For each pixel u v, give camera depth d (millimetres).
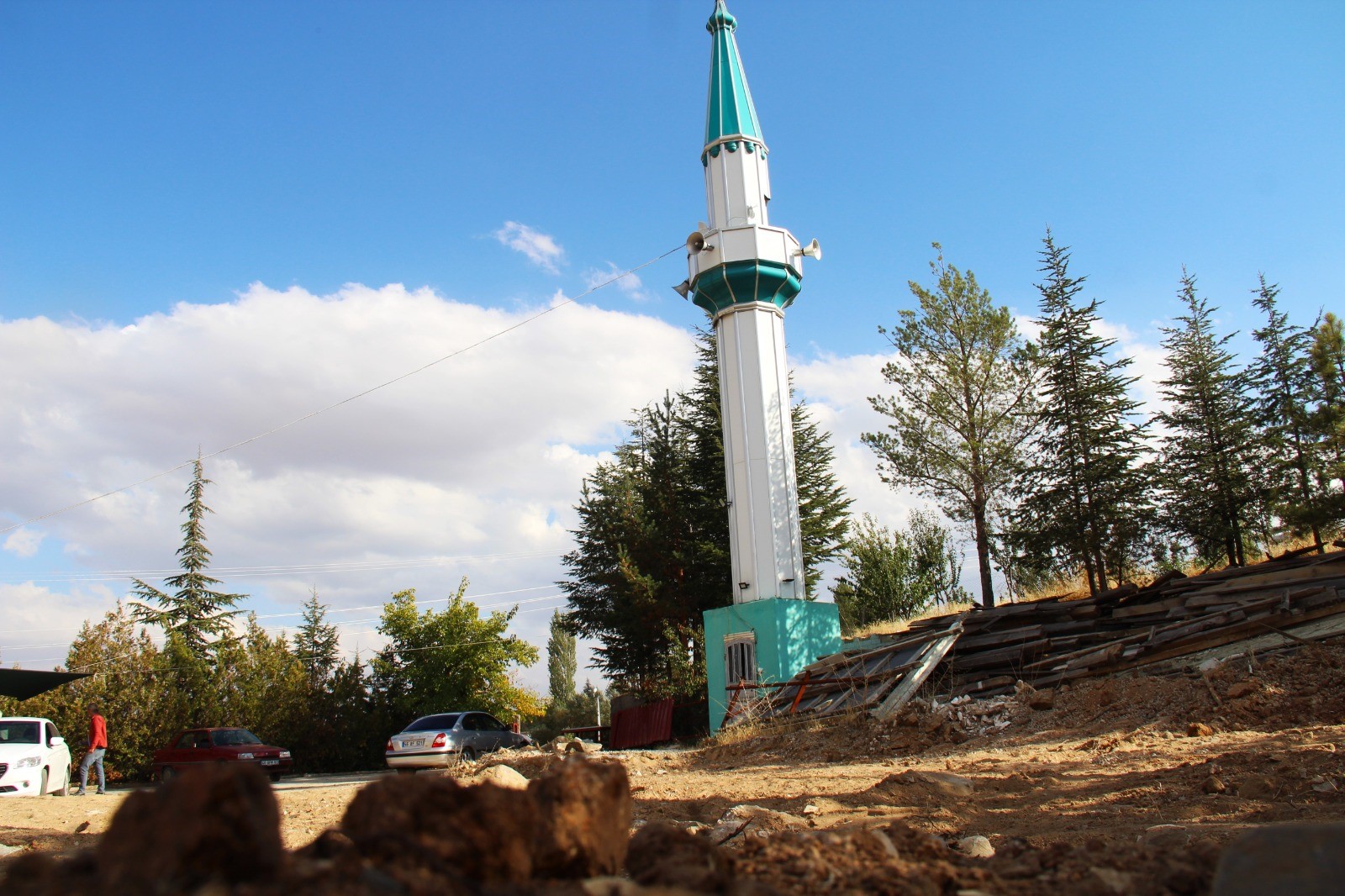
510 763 18344
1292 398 27844
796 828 7738
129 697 31938
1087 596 27609
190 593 41844
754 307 28344
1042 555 28234
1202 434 29688
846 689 19891
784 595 26328
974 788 10734
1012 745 14586
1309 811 7754
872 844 4969
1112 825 8000
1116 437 27844
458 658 38906
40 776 20109
